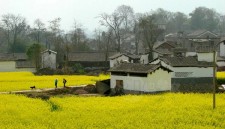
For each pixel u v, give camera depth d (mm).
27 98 54188
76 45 150375
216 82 69688
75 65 114000
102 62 122312
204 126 36438
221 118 39656
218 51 127000
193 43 135500
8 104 48344
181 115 40812
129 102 50750
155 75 64062
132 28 177750
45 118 39094
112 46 160750
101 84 68250
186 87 69750
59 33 148750
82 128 35125
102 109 45156
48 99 54625
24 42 164625
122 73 67438
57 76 93750
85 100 52812
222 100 52156
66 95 61812
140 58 114125
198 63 71000
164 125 36312
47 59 121938
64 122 37344
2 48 188375
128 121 37781
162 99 52875
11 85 73125
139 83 64688
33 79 84438
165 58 72000
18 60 121062
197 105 47188
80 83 78312
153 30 131250
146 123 37312
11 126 35125
